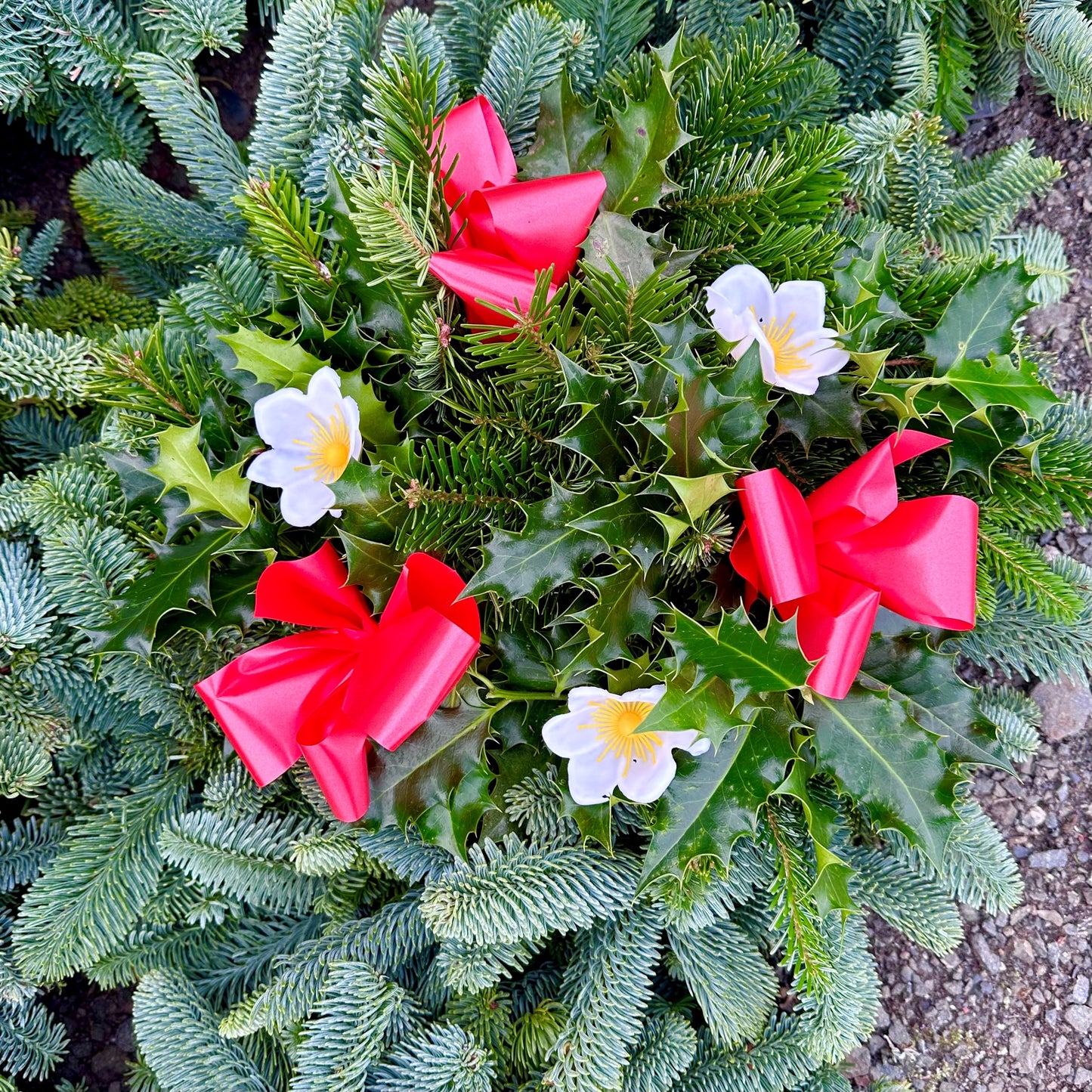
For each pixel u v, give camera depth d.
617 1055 0.49
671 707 0.37
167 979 0.54
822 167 0.47
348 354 0.45
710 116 0.49
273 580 0.41
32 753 0.55
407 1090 0.50
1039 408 0.40
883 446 0.40
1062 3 0.57
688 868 0.46
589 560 0.41
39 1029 0.60
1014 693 0.66
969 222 0.61
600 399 0.40
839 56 0.61
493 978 0.50
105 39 0.58
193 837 0.53
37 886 0.54
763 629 0.46
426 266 0.43
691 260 0.43
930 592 0.39
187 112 0.56
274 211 0.43
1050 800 0.68
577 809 0.45
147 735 0.58
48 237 0.67
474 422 0.44
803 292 0.42
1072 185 0.69
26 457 0.65
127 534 0.52
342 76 0.52
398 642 0.40
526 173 0.46
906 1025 0.66
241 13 0.55
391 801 0.45
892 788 0.43
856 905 0.54
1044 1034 0.65
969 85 0.60
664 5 0.61
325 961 0.53
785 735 0.43
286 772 0.56
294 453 0.41
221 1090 0.53
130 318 0.65
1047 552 0.67
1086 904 0.67
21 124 0.73
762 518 0.38
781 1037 0.56
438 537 0.43
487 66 0.56
